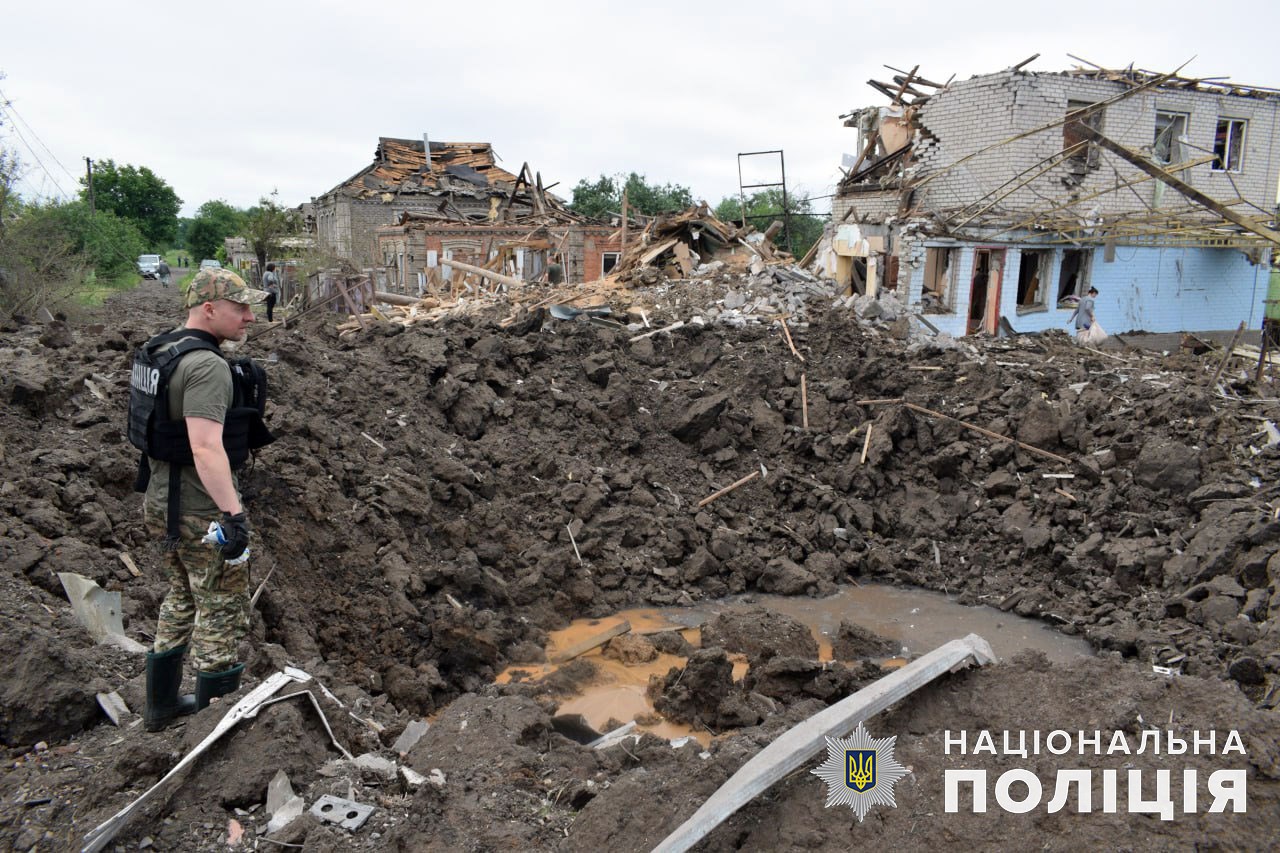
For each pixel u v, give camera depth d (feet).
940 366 42.65
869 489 36.40
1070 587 31.45
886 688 13.30
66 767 12.12
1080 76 62.95
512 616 27.78
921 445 37.55
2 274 53.52
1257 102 69.77
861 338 45.27
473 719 14.88
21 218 58.70
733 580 32.14
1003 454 36.47
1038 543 32.63
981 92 62.80
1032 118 61.82
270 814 11.57
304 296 86.63
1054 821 10.85
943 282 62.85
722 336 43.78
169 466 12.37
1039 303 66.03
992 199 62.80
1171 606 27.86
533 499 32.50
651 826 11.39
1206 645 25.13
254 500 25.02
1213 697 12.84
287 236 138.51
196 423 11.71
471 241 94.38
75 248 85.81
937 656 14.46
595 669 25.41
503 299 54.29
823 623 29.60
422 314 52.80
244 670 16.07
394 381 35.09
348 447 29.89
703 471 36.88
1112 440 35.73
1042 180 63.31
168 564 12.93
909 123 68.39
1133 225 64.23
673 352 43.19
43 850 10.40
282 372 31.81
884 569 33.50
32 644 13.30
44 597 16.47
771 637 26.48
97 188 220.64
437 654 24.81
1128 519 32.50
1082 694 13.41
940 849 10.68
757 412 38.99
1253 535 27.91
